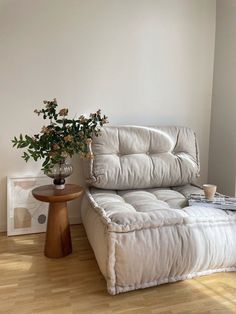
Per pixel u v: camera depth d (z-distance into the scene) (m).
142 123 2.61
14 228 2.31
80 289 1.63
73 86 2.38
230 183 2.58
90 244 2.03
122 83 2.50
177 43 2.61
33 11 2.21
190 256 1.64
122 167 2.20
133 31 2.47
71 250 2.05
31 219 2.35
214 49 2.72
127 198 2.07
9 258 1.96
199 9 2.63
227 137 2.59
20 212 2.33
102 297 1.56
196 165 2.41
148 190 2.29
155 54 2.56
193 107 2.75
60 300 1.53
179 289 1.63
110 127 2.30
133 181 2.21
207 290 1.63
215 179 2.78
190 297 1.57
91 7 2.34
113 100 2.50
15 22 2.19
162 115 2.66
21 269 1.82
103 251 1.60
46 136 1.88
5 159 2.31
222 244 1.73
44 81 2.31
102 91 2.46
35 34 2.24
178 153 2.42
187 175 2.35
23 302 1.51
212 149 2.81
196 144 2.50
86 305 1.49
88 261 1.94
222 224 1.76
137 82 2.54
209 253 1.69
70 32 2.31
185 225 1.67
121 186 2.21
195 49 2.67
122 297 1.56
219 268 1.79
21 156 2.33
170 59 2.61
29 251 2.06
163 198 2.08
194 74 2.71
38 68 2.29
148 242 1.57
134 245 1.55
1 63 2.20
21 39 2.21
